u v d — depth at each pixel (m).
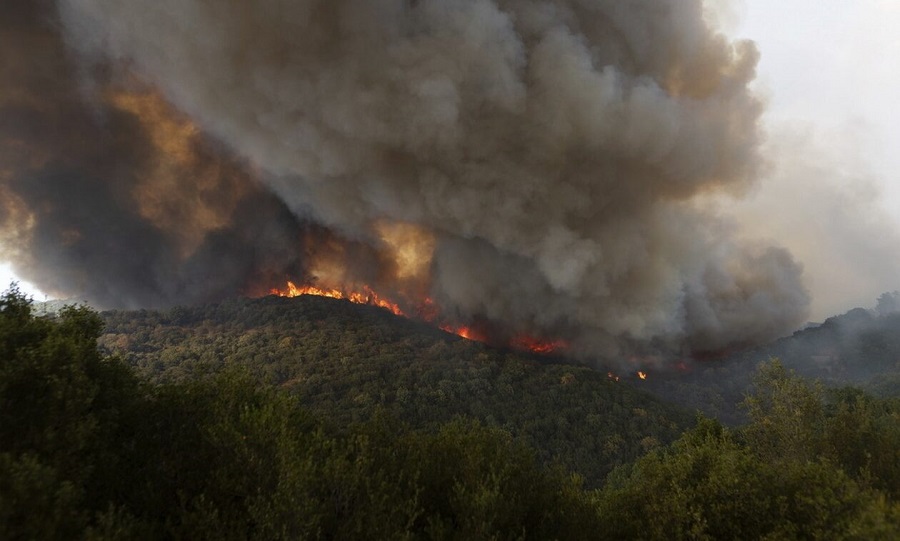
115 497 11.38
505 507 11.66
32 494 8.01
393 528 10.40
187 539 10.02
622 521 14.24
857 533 9.67
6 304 13.02
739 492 12.26
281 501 9.95
